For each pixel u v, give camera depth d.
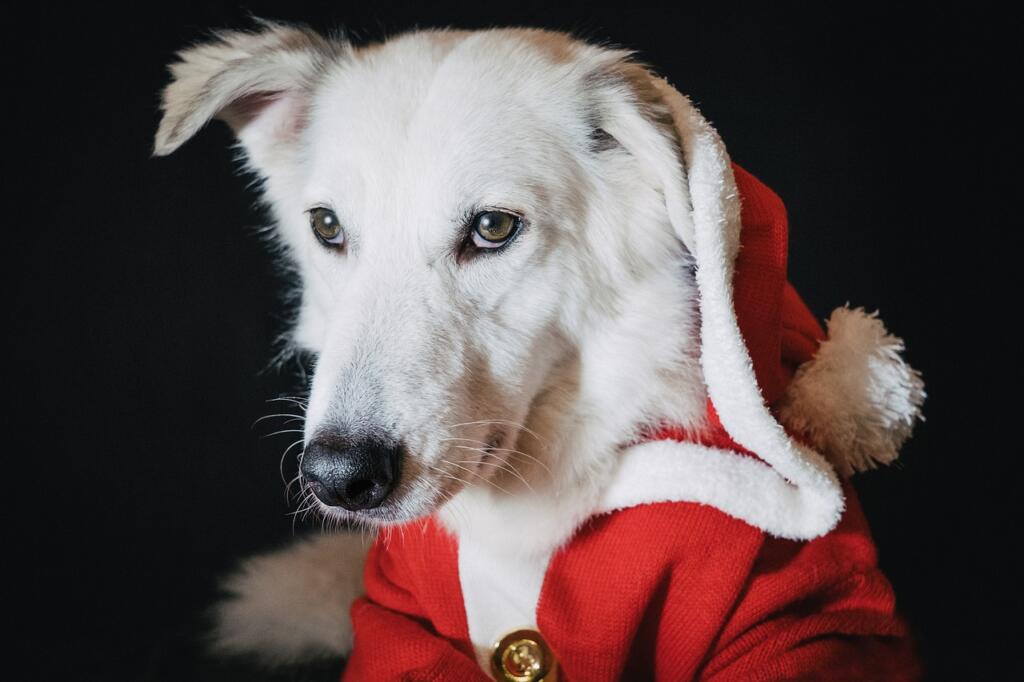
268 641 2.32
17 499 2.88
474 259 1.71
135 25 2.89
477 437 1.69
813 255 3.08
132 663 2.51
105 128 2.91
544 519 1.83
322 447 1.56
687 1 3.00
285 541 2.68
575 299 1.78
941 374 3.08
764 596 1.74
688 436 1.82
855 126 3.03
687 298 1.84
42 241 2.92
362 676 1.89
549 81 1.79
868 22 2.98
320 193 1.75
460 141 1.68
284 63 1.90
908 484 3.04
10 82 2.89
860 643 1.82
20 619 2.62
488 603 1.95
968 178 3.05
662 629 1.81
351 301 1.67
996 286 3.07
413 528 1.96
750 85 3.02
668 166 1.65
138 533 2.87
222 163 2.92
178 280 2.95
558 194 1.75
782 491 1.71
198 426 2.97
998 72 3.01
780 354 1.79
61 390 2.93
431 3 3.03
